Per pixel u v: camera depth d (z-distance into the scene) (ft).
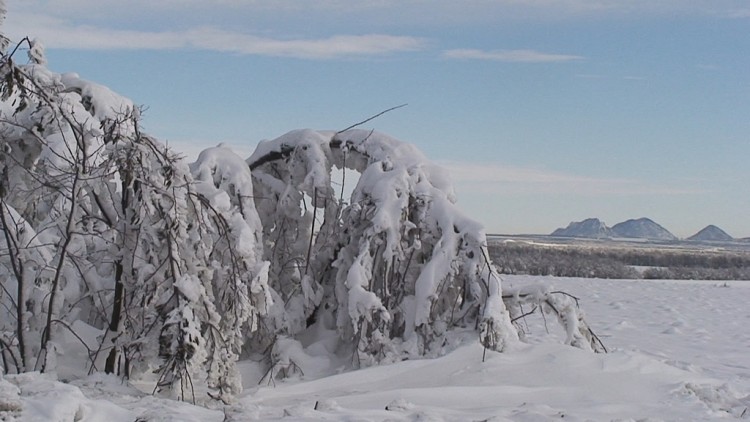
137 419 16.80
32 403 15.74
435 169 34.06
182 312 23.12
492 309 30.19
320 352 31.55
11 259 23.71
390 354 30.17
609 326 59.72
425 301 30.83
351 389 27.50
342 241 33.27
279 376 30.22
